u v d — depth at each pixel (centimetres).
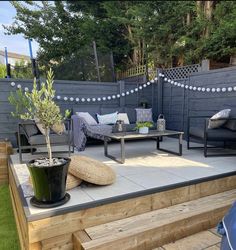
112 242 175
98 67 635
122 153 333
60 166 187
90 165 242
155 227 193
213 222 224
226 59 688
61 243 187
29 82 470
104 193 219
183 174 278
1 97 450
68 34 967
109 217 206
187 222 209
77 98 526
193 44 723
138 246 186
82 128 425
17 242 219
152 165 321
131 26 897
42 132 344
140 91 599
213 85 453
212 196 263
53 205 188
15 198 268
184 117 527
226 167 307
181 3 758
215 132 361
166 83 574
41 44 952
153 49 815
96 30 943
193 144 475
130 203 216
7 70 510
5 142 423
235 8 673
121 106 573
